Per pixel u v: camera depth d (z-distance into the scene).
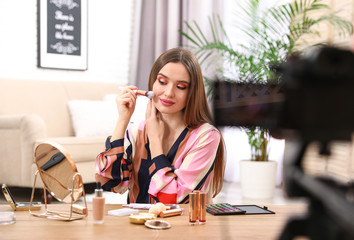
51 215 1.13
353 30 3.02
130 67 4.72
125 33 4.71
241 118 0.46
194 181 1.36
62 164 1.11
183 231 0.99
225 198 3.27
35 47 4.16
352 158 2.90
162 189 1.34
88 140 3.25
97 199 1.04
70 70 4.37
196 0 4.48
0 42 3.98
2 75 4.00
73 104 3.78
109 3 4.61
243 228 1.02
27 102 3.62
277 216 1.16
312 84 0.42
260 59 3.45
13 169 3.10
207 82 3.80
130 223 1.06
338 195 0.43
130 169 1.46
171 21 4.55
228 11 4.47
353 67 0.41
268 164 3.49
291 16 3.61
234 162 4.42
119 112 1.44
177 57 1.38
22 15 4.09
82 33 4.39
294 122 0.44
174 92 1.36
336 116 0.43
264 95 0.46
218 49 3.87
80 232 0.97
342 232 0.45
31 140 3.03
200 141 1.40
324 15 3.37
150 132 1.41
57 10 4.24
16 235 0.94
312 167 2.81
